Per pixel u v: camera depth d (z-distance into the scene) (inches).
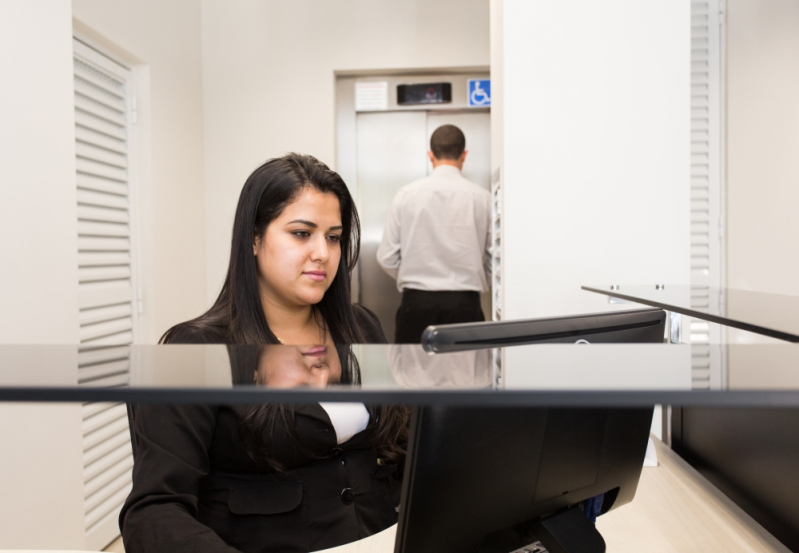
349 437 39.9
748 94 104.3
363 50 126.3
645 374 14.2
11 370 14.9
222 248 128.3
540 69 75.4
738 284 106.0
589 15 75.0
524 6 75.4
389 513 41.1
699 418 45.1
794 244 104.3
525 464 21.3
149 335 102.1
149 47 102.3
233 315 41.9
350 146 131.6
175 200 113.0
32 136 65.1
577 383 13.4
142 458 33.6
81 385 13.4
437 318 113.0
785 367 14.9
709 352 17.5
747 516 38.0
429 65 125.8
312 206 42.0
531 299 76.0
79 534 75.1
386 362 16.7
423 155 131.3
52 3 68.7
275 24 126.9
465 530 20.8
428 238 112.2
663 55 74.5
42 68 66.9
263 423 35.9
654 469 46.1
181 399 13.1
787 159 103.5
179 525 30.4
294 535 36.9
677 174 74.7
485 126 131.0
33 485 65.7
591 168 75.3
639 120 74.9
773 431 34.5
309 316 47.3
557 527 23.5
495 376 14.2
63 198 70.7
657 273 75.0
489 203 114.3
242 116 127.6
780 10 102.7
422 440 19.1
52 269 68.4
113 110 95.0
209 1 127.2
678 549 34.0
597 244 75.4
